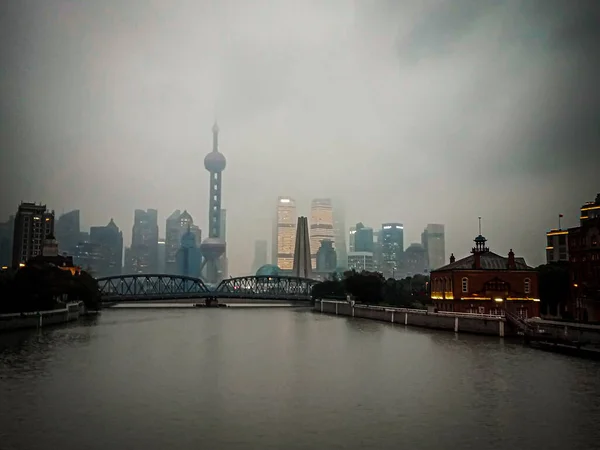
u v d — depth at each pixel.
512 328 113.81
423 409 51.84
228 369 73.88
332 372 71.69
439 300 144.62
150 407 52.03
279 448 41.00
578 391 59.34
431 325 140.00
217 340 113.00
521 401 54.94
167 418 48.31
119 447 40.84
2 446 40.75
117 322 164.62
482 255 141.50
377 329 142.00
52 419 47.69
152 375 68.69
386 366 76.62
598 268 113.62
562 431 45.19
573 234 122.19
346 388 61.19
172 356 86.56
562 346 89.94
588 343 87.94
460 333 125.25
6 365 75.81
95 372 70.62
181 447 41.00
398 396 57.22
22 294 142.00
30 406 52.09
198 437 43.25
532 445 41.88
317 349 97.06
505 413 50.47
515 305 132.25
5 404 52.84
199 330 138.75
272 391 59.44
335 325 158.00
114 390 59.34
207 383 63.66
